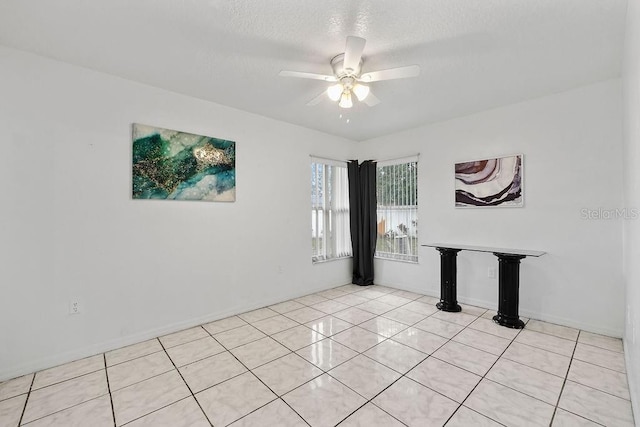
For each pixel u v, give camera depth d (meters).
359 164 4.79
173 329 2.91
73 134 2.39
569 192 2.93
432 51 2.23
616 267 2.69
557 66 2.46
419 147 4.11
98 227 2.50
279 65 2.43
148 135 2.75
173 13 1.80
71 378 2.12
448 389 1.94
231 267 3.36
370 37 2.04
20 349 2.17
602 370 2.14
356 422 1.65
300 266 4.08
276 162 3.80
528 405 1.78
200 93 2.97
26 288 2.19
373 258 4.69
